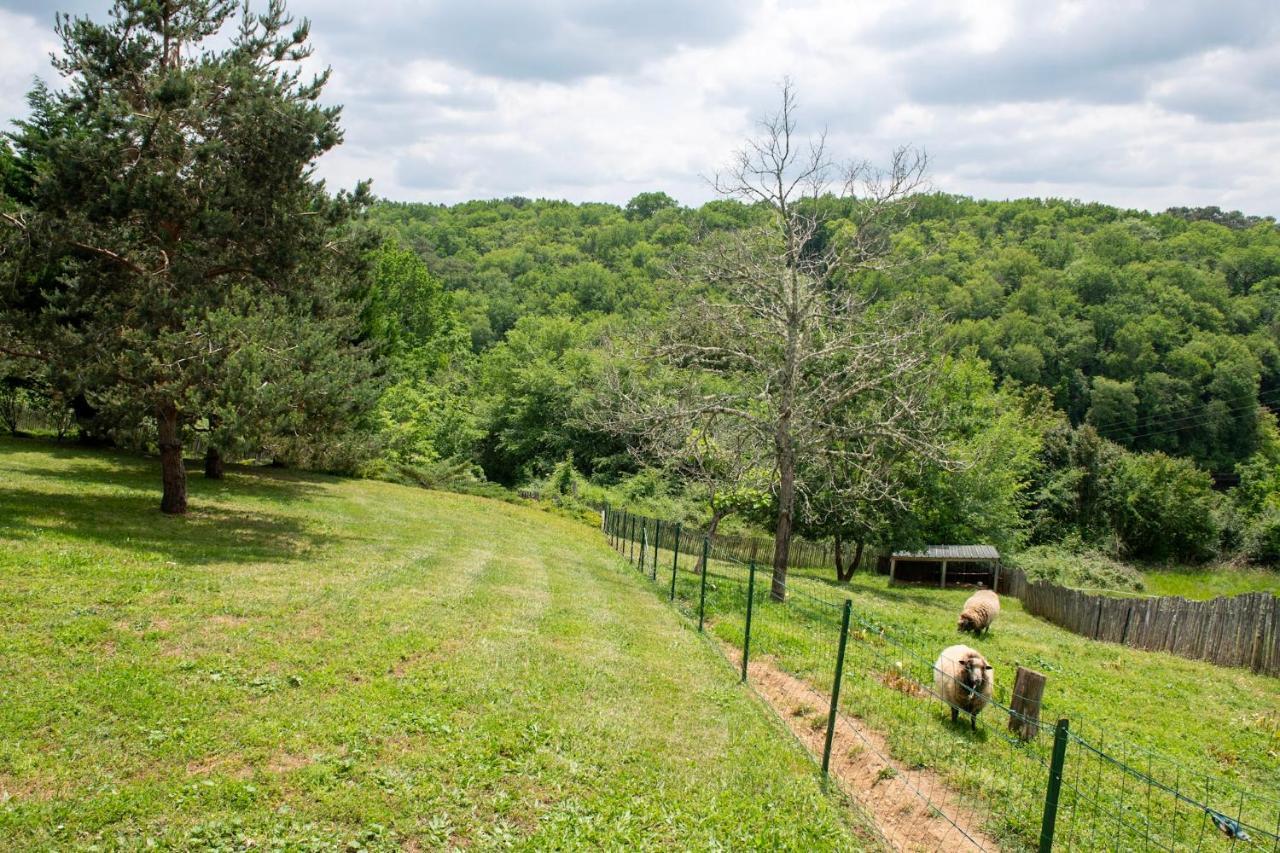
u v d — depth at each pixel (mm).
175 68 18016
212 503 23234
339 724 8297
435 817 6820
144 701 8164
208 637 10375
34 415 36188
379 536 22000
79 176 17094
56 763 6844
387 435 42875
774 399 21422
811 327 21266
